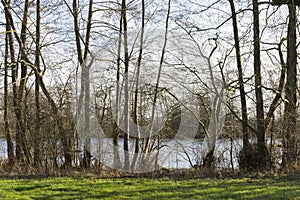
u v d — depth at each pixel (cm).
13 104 1597
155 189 1016
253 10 1399
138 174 1329
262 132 1377
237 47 1430
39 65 1544
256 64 1404
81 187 1056
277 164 1362
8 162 1590
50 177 1287
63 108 1475
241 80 1412
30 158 1523
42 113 1497
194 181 1148
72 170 1409
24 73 1620
